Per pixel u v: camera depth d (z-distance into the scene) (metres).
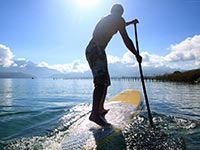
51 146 1.79
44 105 4.62
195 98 5.94
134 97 4.54
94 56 2.33
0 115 3.21
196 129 2.31
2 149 1.73
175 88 10.96
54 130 2.38
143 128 2.32
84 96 7.36
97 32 2.39
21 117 3.08
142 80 2.62
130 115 2.90
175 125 2.49
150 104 4.51
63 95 7.79
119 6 2.49
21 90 11.08
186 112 3.51
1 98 6.36
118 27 2.49
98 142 1.84
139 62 2.65
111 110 3.19
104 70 2.32
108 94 8.05
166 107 4.10
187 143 1.83
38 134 2.21
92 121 2.44
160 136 2.03
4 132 2.26
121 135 2.04
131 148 1.70
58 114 3.41
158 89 10.49
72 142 1.84
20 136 2.12
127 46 2.57
